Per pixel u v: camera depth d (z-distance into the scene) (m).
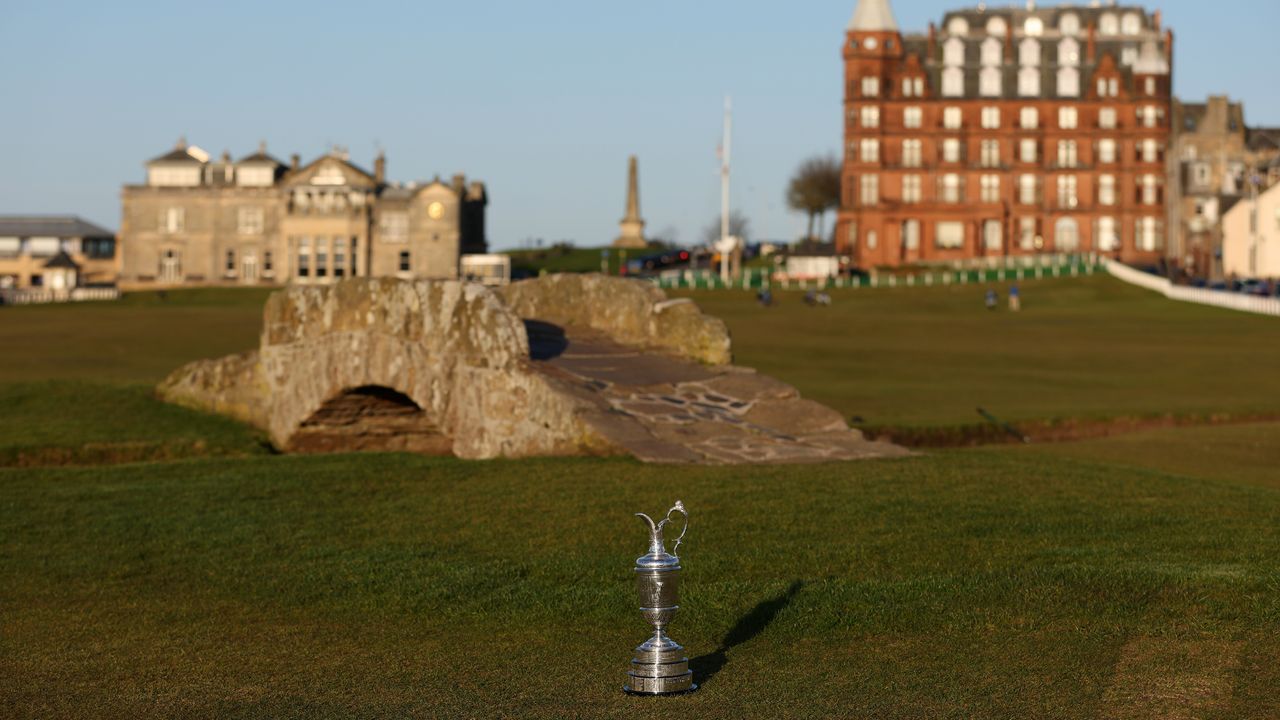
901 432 39.75
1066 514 20.52
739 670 13.71
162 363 62.91
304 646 15.51
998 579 16.27
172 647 15.71
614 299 33.25
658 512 20.98
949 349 75.12
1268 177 178.88
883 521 20.03
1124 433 40.16
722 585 16.64
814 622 15.04
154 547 20.89
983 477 23.62
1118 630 14.27
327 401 32.22
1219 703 12.15
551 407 26.50
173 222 176.25
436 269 173.75
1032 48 176.25
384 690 13.66
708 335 30.55
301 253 174.50
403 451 31.11
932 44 176.88
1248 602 14.88
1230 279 133.75
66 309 117.69
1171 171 175.12
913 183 175.62
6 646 15.98
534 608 16.34
